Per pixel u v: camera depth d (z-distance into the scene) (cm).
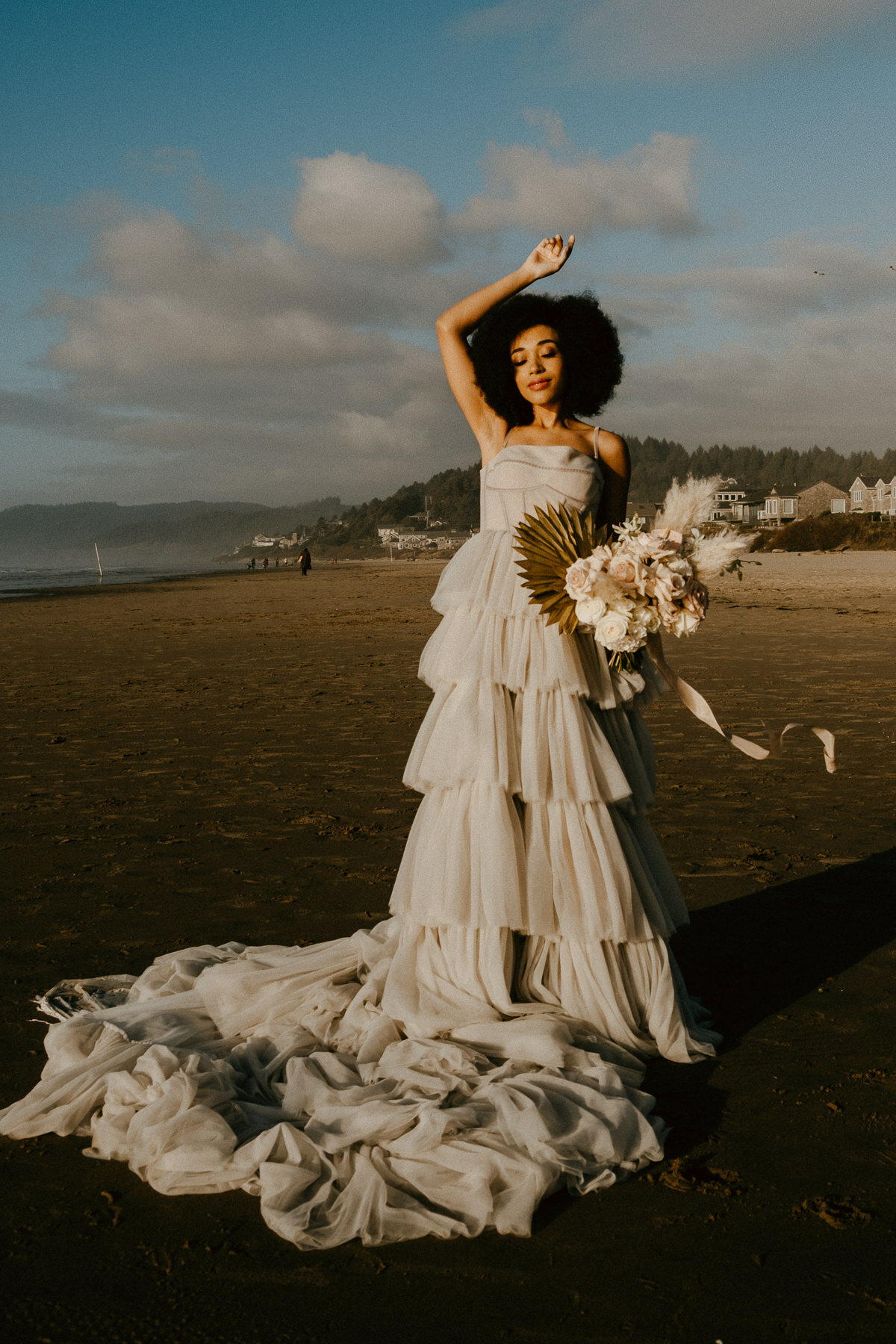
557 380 319
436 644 309
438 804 299
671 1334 182
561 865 287
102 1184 234
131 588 4881
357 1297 193
